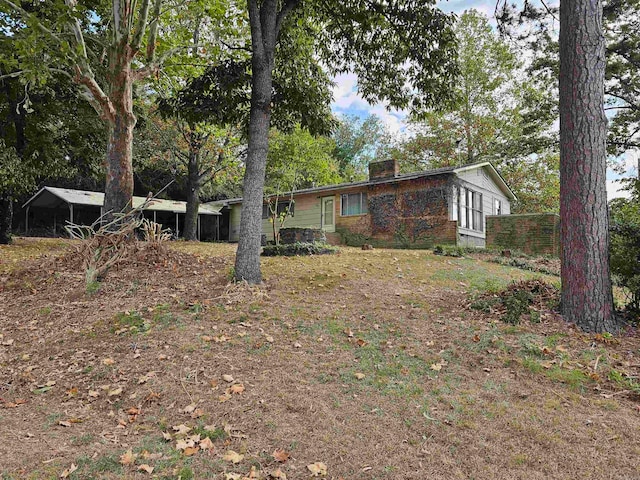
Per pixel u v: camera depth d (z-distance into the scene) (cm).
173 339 527
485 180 1936
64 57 879
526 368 430
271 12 793
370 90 1034
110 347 525
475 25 2627
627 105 1716
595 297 532
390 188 1777
